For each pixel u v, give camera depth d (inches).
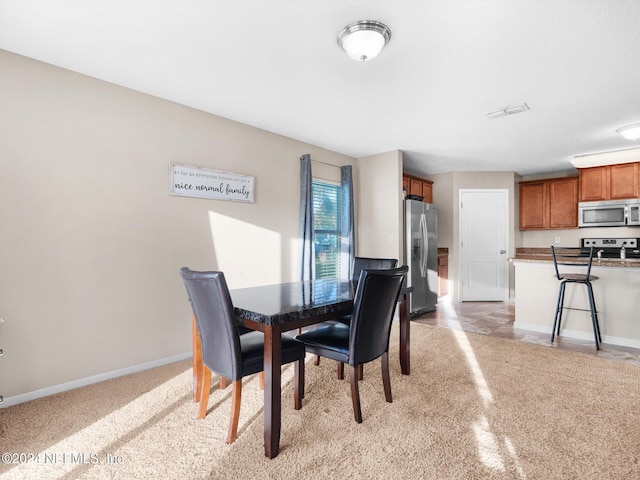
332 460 64.6
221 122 132.3
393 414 81.1
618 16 72.5
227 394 92.0
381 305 79.6
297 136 157.1
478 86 106.5
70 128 96.7
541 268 156.9
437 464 63.4
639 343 133.4
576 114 129.9
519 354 124.2
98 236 101.6
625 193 191.6
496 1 68.4
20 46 85.1
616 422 77.7
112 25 76.8
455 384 98.0
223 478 59.9
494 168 227.5
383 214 185.5
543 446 68.8
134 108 109.2
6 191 87.0
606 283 141.0
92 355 100.1
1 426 76.6
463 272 235.3
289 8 70.9
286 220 156.3
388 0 68.3
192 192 122.6
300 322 70.9
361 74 99.1
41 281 91.8
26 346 89.4
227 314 67.2
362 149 179.6
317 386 97.3
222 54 88.9
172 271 117.6
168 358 116.1
